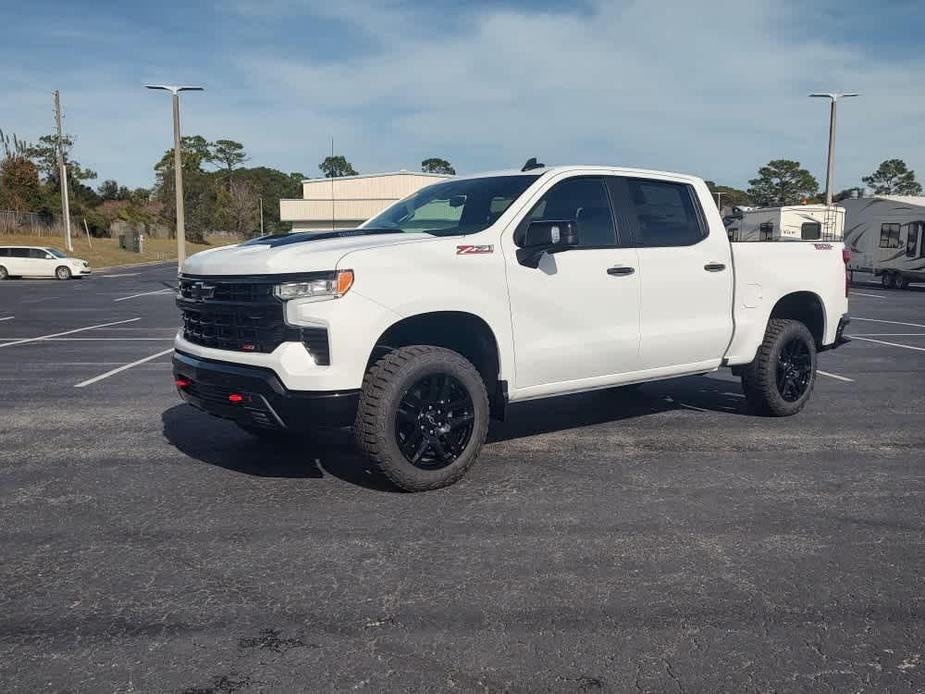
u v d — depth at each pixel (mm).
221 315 4953
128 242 63969
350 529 4379
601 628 3287
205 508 4730
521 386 5371
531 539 4238
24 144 66000
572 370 5586
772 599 3557
